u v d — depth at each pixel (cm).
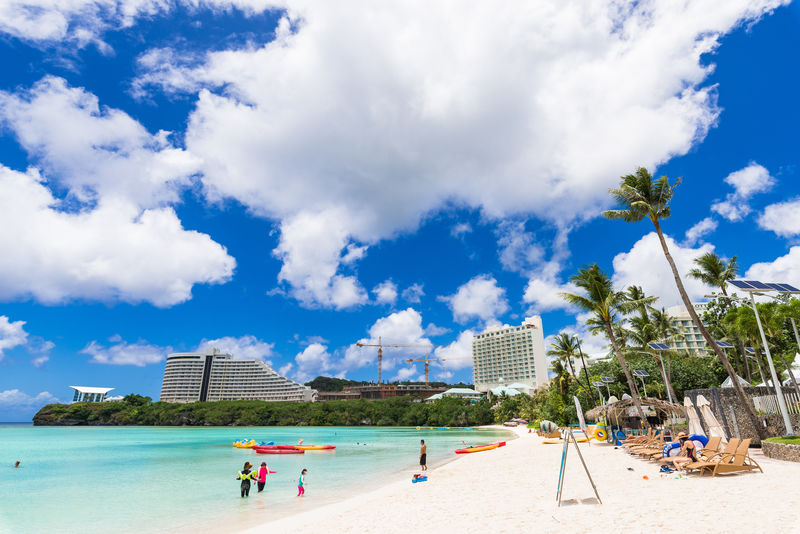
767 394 2236
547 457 2789
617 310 3691
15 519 1761
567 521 948
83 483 2766
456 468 2592
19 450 5659
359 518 1197
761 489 1112
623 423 3478
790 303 3247
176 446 6247
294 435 9275
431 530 984
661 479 1427
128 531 1503
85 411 14838
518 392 13038
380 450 4847
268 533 1144
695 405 2402
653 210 2761
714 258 4394
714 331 5038
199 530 1441
